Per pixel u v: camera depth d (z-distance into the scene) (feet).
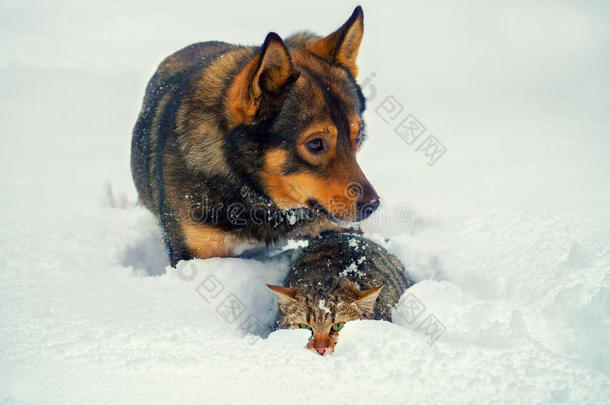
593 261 11.21
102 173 18.53
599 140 20.58
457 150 20.18
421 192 16.19
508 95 28.66
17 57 34.55
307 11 41.37
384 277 12.17
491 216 14.11
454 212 14.69
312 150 10.50
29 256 11.85
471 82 30.89
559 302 9.86
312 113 10.38
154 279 11.07
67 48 36.29
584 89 29.35
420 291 10.53
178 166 11.79
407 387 7.43
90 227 13.70
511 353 8.04
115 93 29.45
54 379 7.78
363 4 44.83
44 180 17.57
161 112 12.84
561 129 22.48
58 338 8.70
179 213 12.04
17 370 7.97
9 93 28.71
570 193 15.08
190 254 12.48
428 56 35.09
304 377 7.69
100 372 7.90
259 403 7.27
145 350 8.36
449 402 7.17
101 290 10.46
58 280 10.91
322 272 12.39
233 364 8.00
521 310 9.79
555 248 12.07
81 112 26.32
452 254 12.63
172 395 7.45
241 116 10.62
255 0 46.42
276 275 13.32
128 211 15.10
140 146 13.91
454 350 8.07
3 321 9.22
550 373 7.57
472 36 38.50
